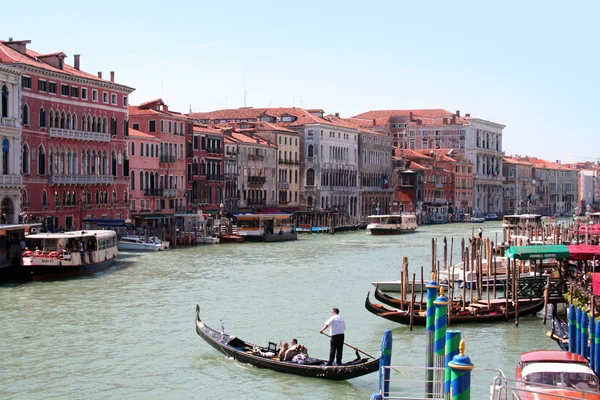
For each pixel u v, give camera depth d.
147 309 37.75
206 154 92.56
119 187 76.06
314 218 104.38
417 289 45.38
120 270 52.69
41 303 39.19
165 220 83.19
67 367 27.52
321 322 35.06
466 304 36.38
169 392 24.91
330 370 25.48
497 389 18.97
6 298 40.53
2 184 58.97
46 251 47.69
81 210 69.81
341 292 43.91
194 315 36.31
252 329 33.53
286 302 40.25
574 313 25.83
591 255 34.38
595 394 19.16
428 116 160.25
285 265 57.44
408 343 31.08
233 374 26.61
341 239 88.25
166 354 29.16
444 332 21.69
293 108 116.62
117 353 29.33
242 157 99.56
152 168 83.12
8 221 60.81
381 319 35.75
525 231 77.38
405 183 135.62
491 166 166.25
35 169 64.19
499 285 44.44
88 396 24.55
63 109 67.75
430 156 143.62
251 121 113.56
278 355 27.28
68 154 68.62
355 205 123.19
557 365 21.34
